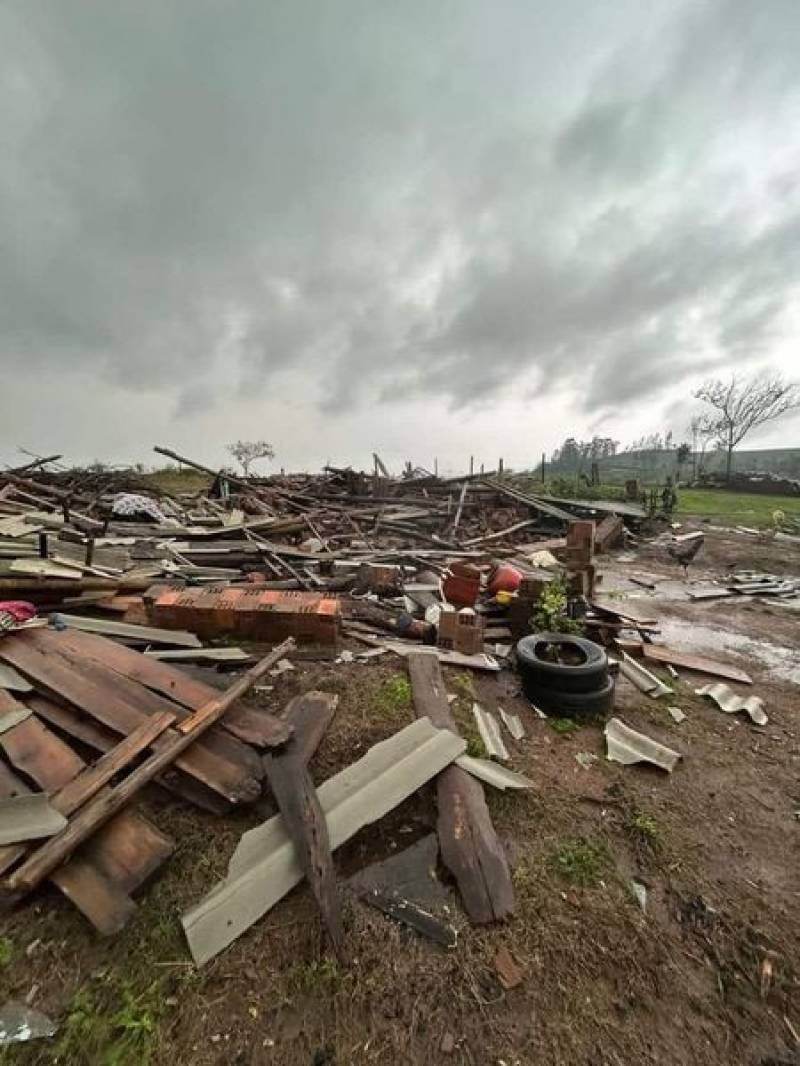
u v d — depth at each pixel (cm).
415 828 263
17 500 1077
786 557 1081
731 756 354
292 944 199
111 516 1014
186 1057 164
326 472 1841
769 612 725
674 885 241
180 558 748
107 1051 163
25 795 234
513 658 484
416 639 518
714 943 213
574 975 196
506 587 645
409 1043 171
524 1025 179
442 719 350
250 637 473
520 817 276
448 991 187
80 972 185
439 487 1670
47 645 376
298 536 1073
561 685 390
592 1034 177
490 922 213
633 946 209
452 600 610
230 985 184
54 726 299
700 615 710
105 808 229
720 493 2330
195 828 249
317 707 346
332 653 452
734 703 430
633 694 438
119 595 533
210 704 305
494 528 1359
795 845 272
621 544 1238
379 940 204
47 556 573
